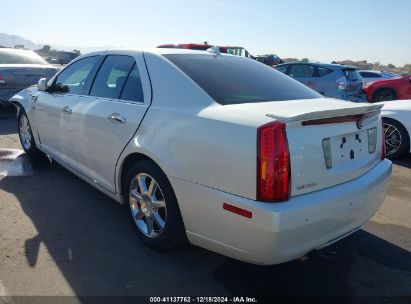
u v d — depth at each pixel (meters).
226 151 2.37
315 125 2.38
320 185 2.42
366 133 2.86
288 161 2.24
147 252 3.10
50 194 4.23
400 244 3.38
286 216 2.20
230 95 2.83
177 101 2.87
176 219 2.83
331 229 2.48
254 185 2.25
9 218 3.62
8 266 2.84
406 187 4.89
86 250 3.11
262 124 2.27
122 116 3.19
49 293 2.56
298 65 11.99
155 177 2.90
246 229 2.30
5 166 5.19
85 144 3.76
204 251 3.14
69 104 4.03
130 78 3.35
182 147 2.63
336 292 2.68
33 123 5.07
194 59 3.28
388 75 18.80
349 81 11.16
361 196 2.63
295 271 2.91
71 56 27.48
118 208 3.92
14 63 9.26
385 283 2.80
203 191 2.51
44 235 3.33
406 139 5.98
